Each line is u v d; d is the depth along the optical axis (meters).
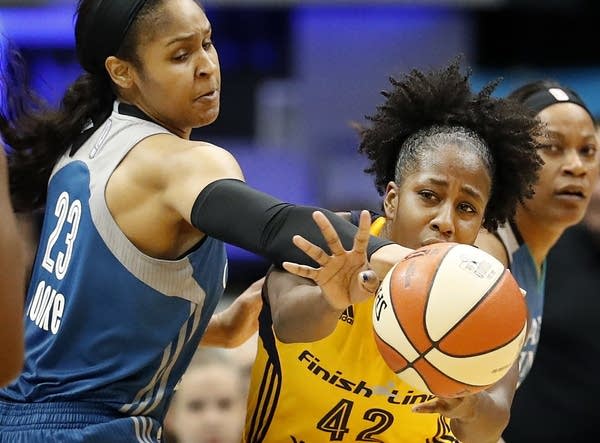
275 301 5.70
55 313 6.21
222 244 6.38
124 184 6.06
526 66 18.11
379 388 6.84
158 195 5.96
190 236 6.13
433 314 5.35
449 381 5.45
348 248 5.43
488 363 5.39
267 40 17.61
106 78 6.52
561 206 8.60
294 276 5.66
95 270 6.10
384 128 7.11
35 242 10.54
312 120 17.45
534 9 17.64
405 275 5.46
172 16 6.18
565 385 10.95
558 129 8.59
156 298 6.09
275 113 17.45
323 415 6.97
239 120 17.48
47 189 6.77
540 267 9.03
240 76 17.55
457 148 6.57
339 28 17.56
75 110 6.63
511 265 8.59
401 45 17.61
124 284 6.07
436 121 6.92
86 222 6.14
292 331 5.59
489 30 17.98
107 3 6.28
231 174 5.80
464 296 5.34
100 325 6.11
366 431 7.03
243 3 17.16
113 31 6.26
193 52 6.26
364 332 6.77
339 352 6.81
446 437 7.18
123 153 6.14
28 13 16.33
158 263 6.06
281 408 7.04
